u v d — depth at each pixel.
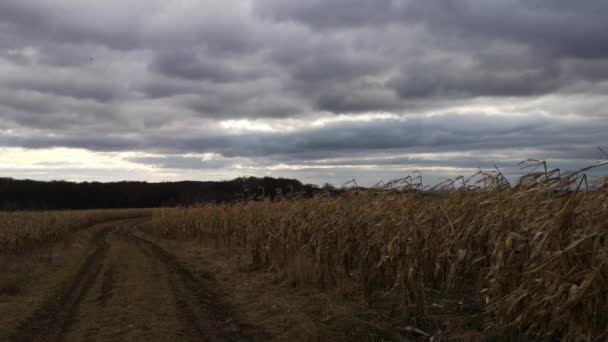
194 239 29.53
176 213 33.94
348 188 10.66
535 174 5.84
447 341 6.42
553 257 4.78
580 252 4.94
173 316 9.05
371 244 8.70
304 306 8.99
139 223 54.62
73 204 92.31
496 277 6.07
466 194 8.44
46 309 10.20
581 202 4.98
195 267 16.34
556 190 5.48
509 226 6.12
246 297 10.60
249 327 8.11
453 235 8.05
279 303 9.38
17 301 10.91
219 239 24.36
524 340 6.00
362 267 9.04
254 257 15.30
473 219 7.96
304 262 11.77
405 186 8.88
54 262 18.38
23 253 22.12
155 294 11.28
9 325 8.74
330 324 7.52
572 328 4.89
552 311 5.17
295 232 12.99
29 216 27.41
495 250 6.16
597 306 4.64
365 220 9.02
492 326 6.53
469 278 9.07
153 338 7.58
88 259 19.84
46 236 28.05
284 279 12.19
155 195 101.56
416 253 7.44
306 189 15.84
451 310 7.70
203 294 11.31
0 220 23.23
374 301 8.73
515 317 5.92
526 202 6.04
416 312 7.29
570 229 5.09
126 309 9.69
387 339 6.67
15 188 86.62
